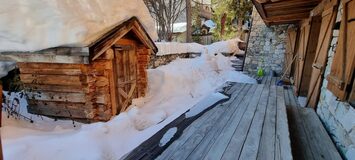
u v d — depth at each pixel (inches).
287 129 85.0
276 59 317.7
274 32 314.5
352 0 86.3
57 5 98.9
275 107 114.5
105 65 136.9
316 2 155.3
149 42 185.2
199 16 668.1
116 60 153.5
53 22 101.3
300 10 186.9
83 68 125.0
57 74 130.6
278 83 248.2
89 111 134.3
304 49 187.2
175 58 377.1
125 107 166.2
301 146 85.8
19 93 150.9
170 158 65.7
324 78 124.0
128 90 174.6
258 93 147.5
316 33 171.8
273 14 209.8
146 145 76.1
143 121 147.6
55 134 112.3
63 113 139.5
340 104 90.4
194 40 629.6
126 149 111.1
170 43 352.5
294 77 239.3
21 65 135.6
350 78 77.0
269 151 67.7
